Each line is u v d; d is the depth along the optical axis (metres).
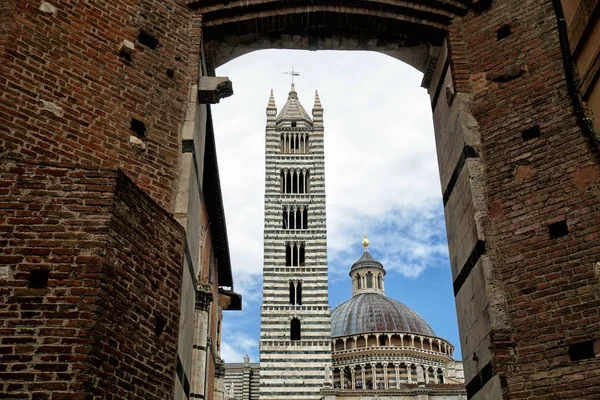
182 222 14.31
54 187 11.78
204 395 26.16
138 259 12.20
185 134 15.49
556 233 13.77
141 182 14.16
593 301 12.71
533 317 13.30
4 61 12.77
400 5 17.66
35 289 10.82
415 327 100.50
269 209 86.44
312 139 92.38
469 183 15.27
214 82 16.69
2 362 10.14
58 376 10.09
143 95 15.08
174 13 16.80
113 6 15.38
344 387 94.25
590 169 13.76
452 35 17.41
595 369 12.21
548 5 16.09
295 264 83.75
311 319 79.38
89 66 14.28
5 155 11.96
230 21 17.50
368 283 113.19
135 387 11.27
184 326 14.12
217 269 37.38
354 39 18.64
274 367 76.62
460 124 16.11
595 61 13.59
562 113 14.66
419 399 75.12
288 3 17.62
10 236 11.26
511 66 16.09
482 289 14.15
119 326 11.22
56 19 14.09
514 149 15.13
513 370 13.07
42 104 13.10
